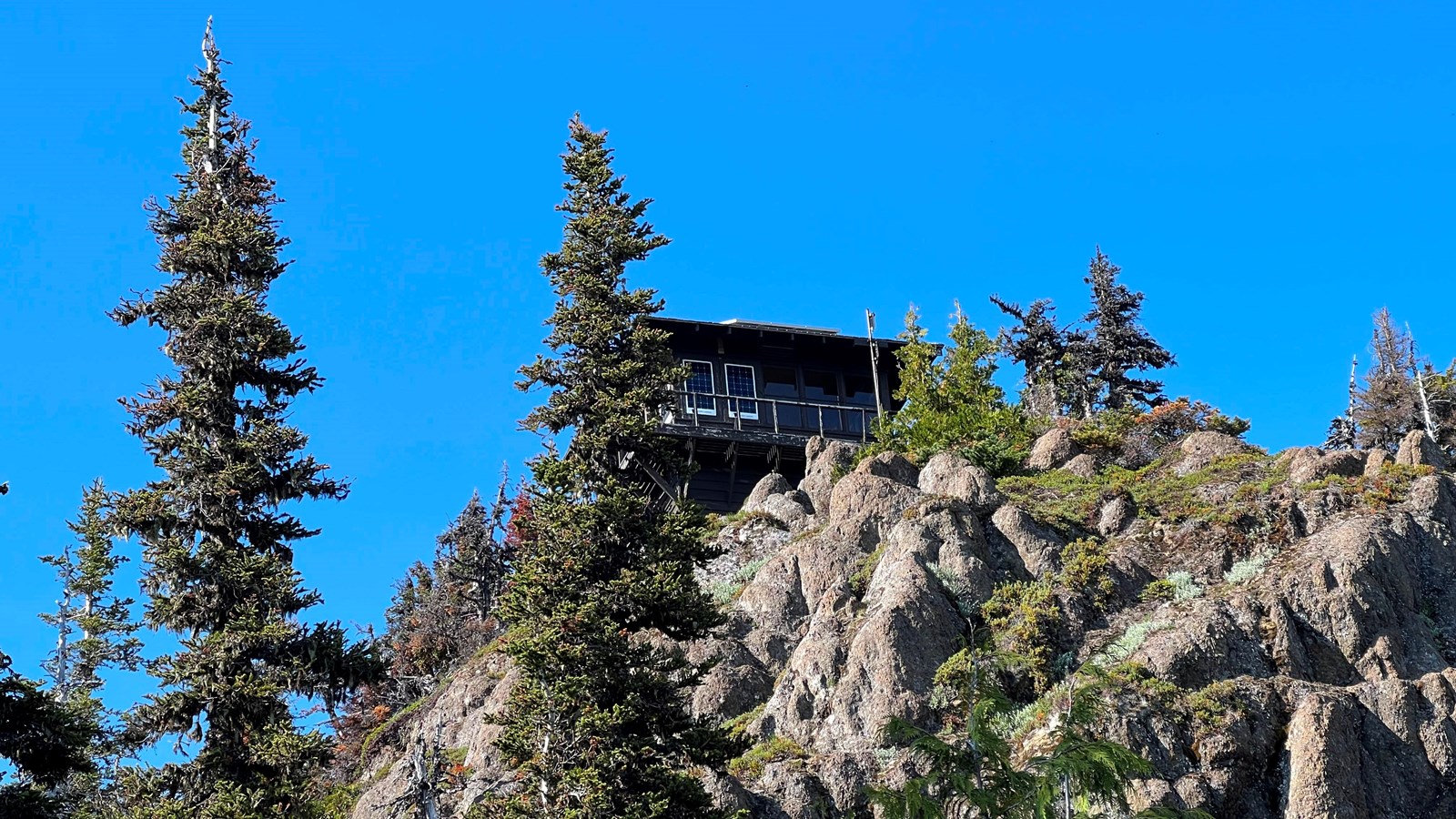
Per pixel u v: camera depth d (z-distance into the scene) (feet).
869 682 132.87
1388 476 152.25
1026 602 141.49
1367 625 134.21
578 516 116.16
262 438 108.68
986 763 83.87
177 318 112.78
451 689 162.09
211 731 101.35
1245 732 121.19
